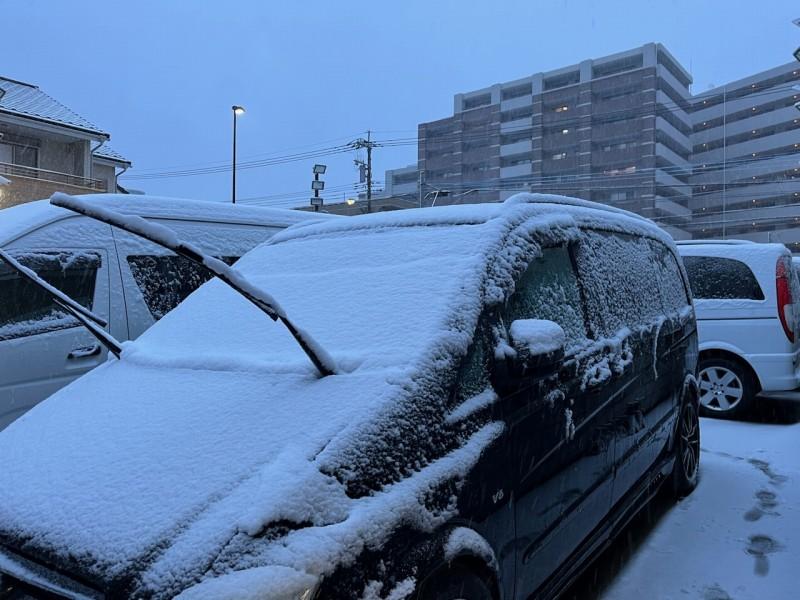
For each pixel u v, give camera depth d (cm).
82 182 2512
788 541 381
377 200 5650
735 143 7962
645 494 382
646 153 7250
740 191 7819
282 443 190
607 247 371
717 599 317
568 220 333
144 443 208
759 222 7562
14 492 205
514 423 240
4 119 2267
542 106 7988
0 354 384
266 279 312
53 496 196
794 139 7406
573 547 282
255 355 254
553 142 7900
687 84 8569
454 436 214
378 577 175
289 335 260
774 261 667
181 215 504
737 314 672
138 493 185
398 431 198
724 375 684
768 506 436
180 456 196
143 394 246
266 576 156
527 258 278
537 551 250
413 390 208
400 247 288
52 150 2495
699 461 515
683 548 376
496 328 246
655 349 389
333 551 167
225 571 156
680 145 8019
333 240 323
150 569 160
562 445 269
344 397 205
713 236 7981
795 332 675
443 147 8900
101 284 439
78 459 211
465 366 228
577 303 312
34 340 400
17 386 390
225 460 189
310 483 176
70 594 167
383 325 239
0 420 381
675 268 504
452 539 199
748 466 523
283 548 164
